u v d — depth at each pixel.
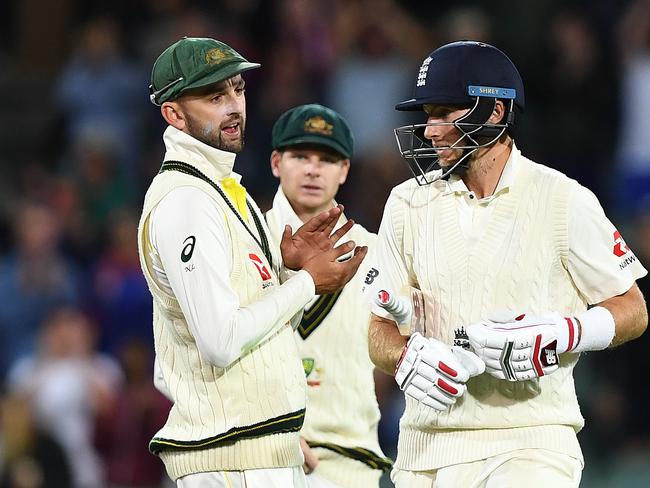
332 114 18.59
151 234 14.15
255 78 39.81
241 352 13.84
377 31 40.19
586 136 37.28
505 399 14.75
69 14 49.94
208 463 14.29
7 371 36.50
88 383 31.92
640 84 38.72
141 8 44.62
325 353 17.80
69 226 39.28
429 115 15.26
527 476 14.47
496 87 14.86
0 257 40.00
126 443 30.81
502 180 15.06
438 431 15.11
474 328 14.24
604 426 32.16
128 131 42.50
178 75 14.38
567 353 14.90
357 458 17.95
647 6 39.94
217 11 42.72
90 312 36.38
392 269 15.72
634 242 34.03
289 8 40.31
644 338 32.41
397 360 15.22
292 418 14.42
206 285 13.77
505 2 38.06
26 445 29.52
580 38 37.47
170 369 14.60
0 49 50.78
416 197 15.54
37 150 46.72
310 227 14.71
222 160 14.63
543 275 14.80
